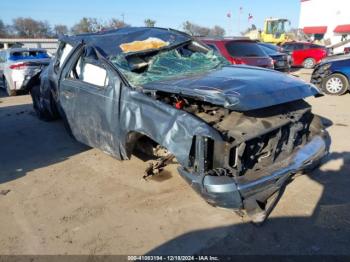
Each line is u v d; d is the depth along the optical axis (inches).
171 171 180.2
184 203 150.9
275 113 149.0
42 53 487.5
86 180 177.6
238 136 128.9
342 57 388.8
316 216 137.4
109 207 151.0
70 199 159.6
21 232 136.6
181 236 129.3
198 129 125.5
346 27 1582.2
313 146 157.3
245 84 143.0
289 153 150.0
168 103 147.1
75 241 129.6
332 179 166.7
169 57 186.7
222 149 127.8
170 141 133.3
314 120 173.9
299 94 146.9
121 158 172.9
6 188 173.5
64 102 206.8
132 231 133.8
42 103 275.7
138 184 169.8
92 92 176.7
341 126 253.4
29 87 299.3
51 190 169.2
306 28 1801.2
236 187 123.6
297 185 161.6
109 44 187.6
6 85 456.4
